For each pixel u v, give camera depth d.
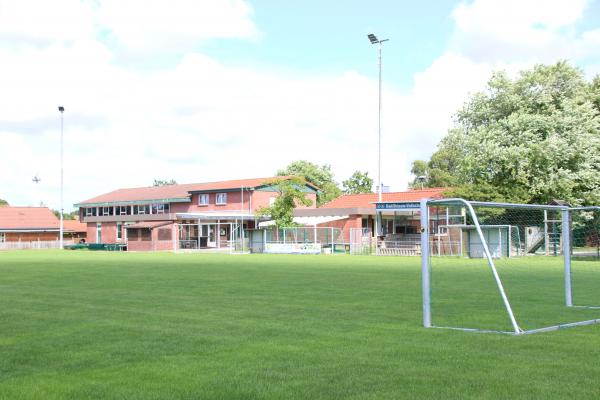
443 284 17.89
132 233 61.47
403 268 26.03
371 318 10.89
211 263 31.27
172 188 73.06
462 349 7.97
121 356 7.69
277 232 49.59
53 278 20.69
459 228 38.34
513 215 39.25
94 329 9.76
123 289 16.52
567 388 5.95
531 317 11.08
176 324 10.23
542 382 6.19
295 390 6.00
